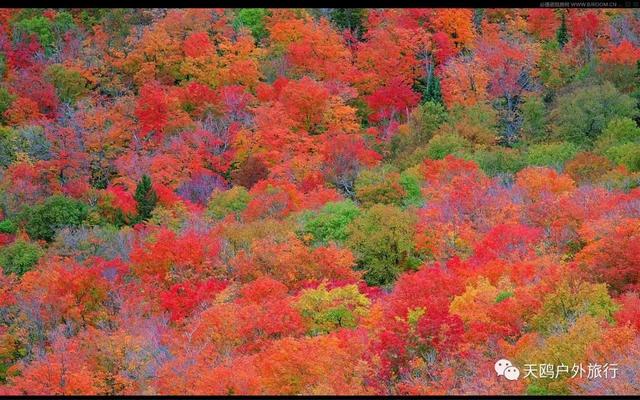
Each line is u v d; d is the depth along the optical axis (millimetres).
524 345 35781
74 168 95062
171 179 93625
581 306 38250
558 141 86000
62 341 44938
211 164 97812
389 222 58156
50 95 112250
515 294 40438
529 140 90250
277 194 74500
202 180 93312
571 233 52188
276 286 49344
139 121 107750
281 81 117062
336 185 85062
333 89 114312
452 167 74438
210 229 66312
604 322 36625
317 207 72250
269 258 55344
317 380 37219
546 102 104938
